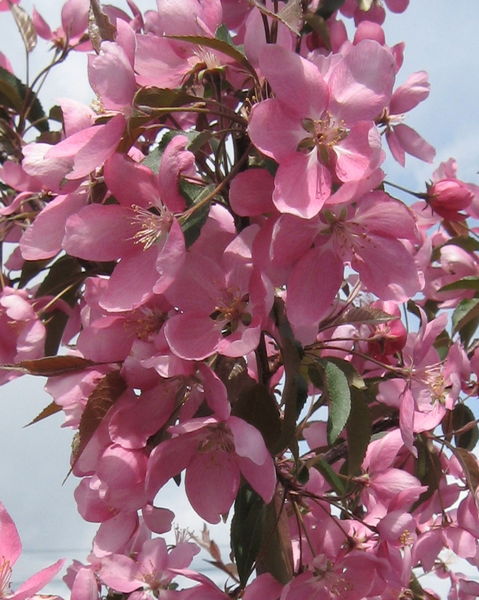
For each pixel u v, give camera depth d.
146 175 0.61
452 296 0.83
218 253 0.62
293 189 0.60
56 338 0.72
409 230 0.62
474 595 0.93
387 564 0.66
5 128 0.79
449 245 0.83
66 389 0.64
